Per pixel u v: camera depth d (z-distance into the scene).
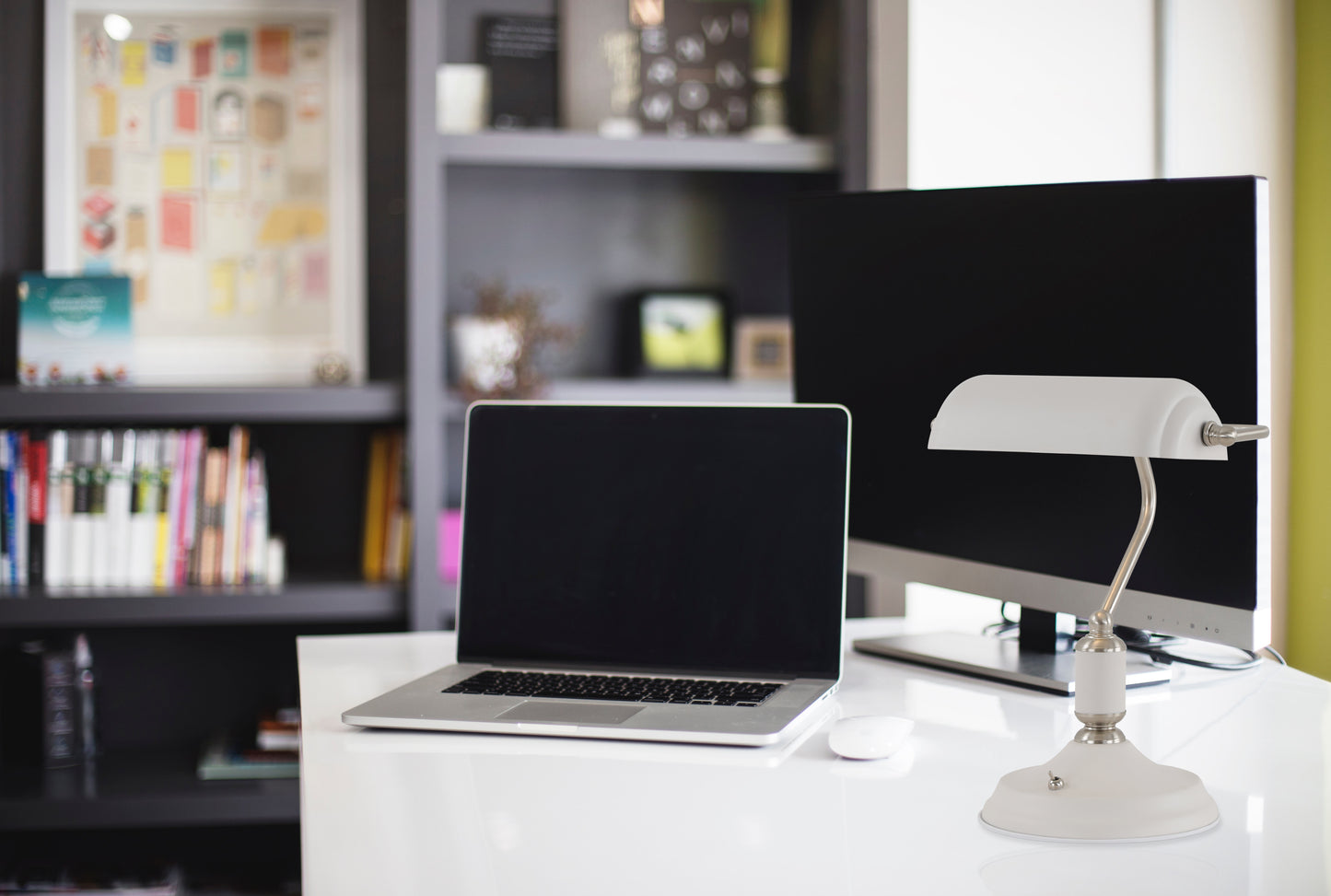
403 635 1.49
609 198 2.75
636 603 1.25
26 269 2.56
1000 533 1.25
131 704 2.64
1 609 2.28
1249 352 1.03
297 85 2.61
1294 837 0.75
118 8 2.56
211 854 2.65
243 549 2.42
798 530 1.22
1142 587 1.11
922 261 1.32
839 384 1.44
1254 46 2.12
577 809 0.81
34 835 2.58
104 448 2.37
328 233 2.62
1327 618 1.98
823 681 1.16
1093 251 1.15
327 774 0.89
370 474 2.53
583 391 2.49
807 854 0.72
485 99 2.61
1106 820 0.75
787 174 2.80
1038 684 1.17
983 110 2.32
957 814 0.80
